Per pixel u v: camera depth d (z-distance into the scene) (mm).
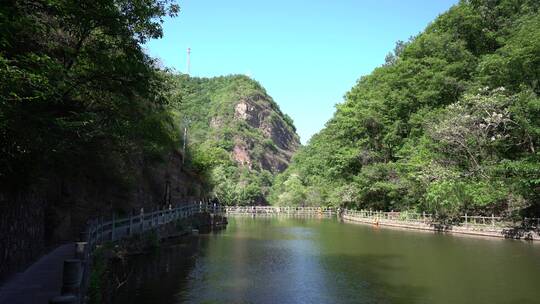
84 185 24047
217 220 48750
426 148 42125
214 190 77562
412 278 17656
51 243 18969
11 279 11359
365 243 29625
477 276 17891
